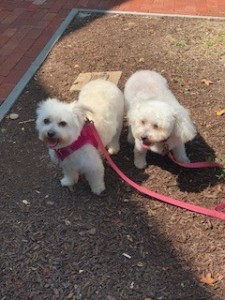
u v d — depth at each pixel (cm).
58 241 100
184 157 117
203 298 87
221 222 103
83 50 179
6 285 91
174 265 93
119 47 180
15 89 155
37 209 109
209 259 94
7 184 117
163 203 108
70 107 100
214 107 142
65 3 220
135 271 92
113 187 114
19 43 185
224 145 126
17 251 98
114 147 124
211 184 114
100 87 116
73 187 115
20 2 221
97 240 99
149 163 121
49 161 124
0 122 140
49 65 170
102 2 220
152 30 192
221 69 163
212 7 213
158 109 105
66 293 89
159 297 87
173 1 220
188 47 178
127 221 104
